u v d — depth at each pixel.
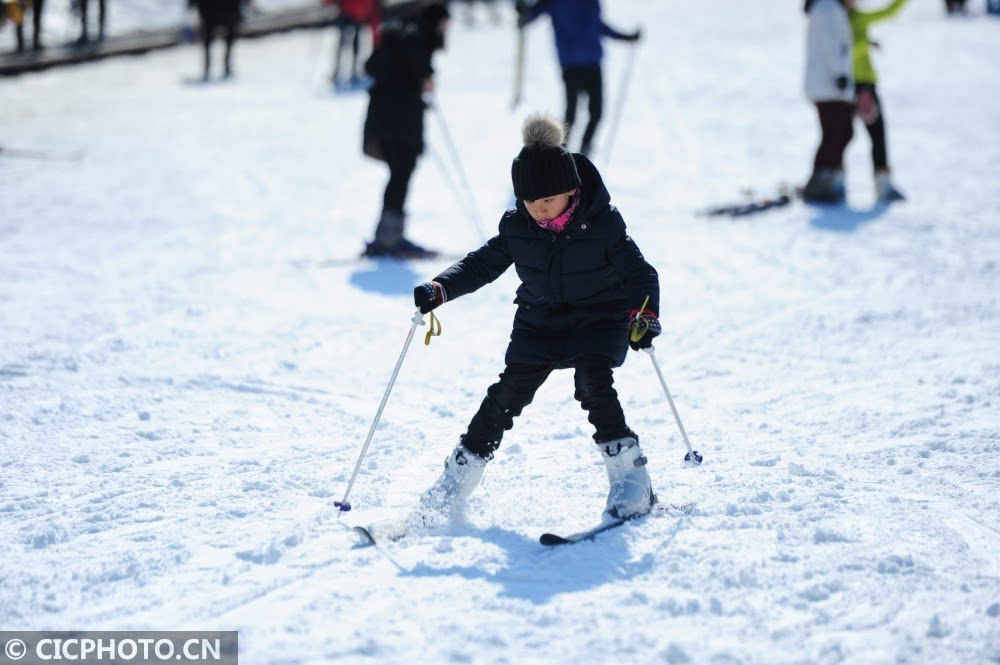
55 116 40.88
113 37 58.94
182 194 29.56
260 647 7.98
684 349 17.05
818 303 19.47
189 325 18.38
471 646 7.91
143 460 12.34
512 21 71.88
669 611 8.46
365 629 8.21
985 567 9.16
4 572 9.35
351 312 19.30
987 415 13.34
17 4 46.19
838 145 27.19
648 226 25.77
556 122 9.66
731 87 45.28
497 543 9.84
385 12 58.84
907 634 8.01
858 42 26.83
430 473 11.98
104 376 15.60
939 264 21.86
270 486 11.49
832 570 9.10
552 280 10.02
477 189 30.23
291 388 15.22
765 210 26.98
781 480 11.34
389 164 23.00
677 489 11.16
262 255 23.52
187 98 45.78
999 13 61.88
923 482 11.24
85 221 26.31
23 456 12.40
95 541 10.06
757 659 7.68
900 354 16.39
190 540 10.04
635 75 49.03
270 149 35.84
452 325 18.52
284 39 64.19
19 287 20.56
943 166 31.59
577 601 8.64
